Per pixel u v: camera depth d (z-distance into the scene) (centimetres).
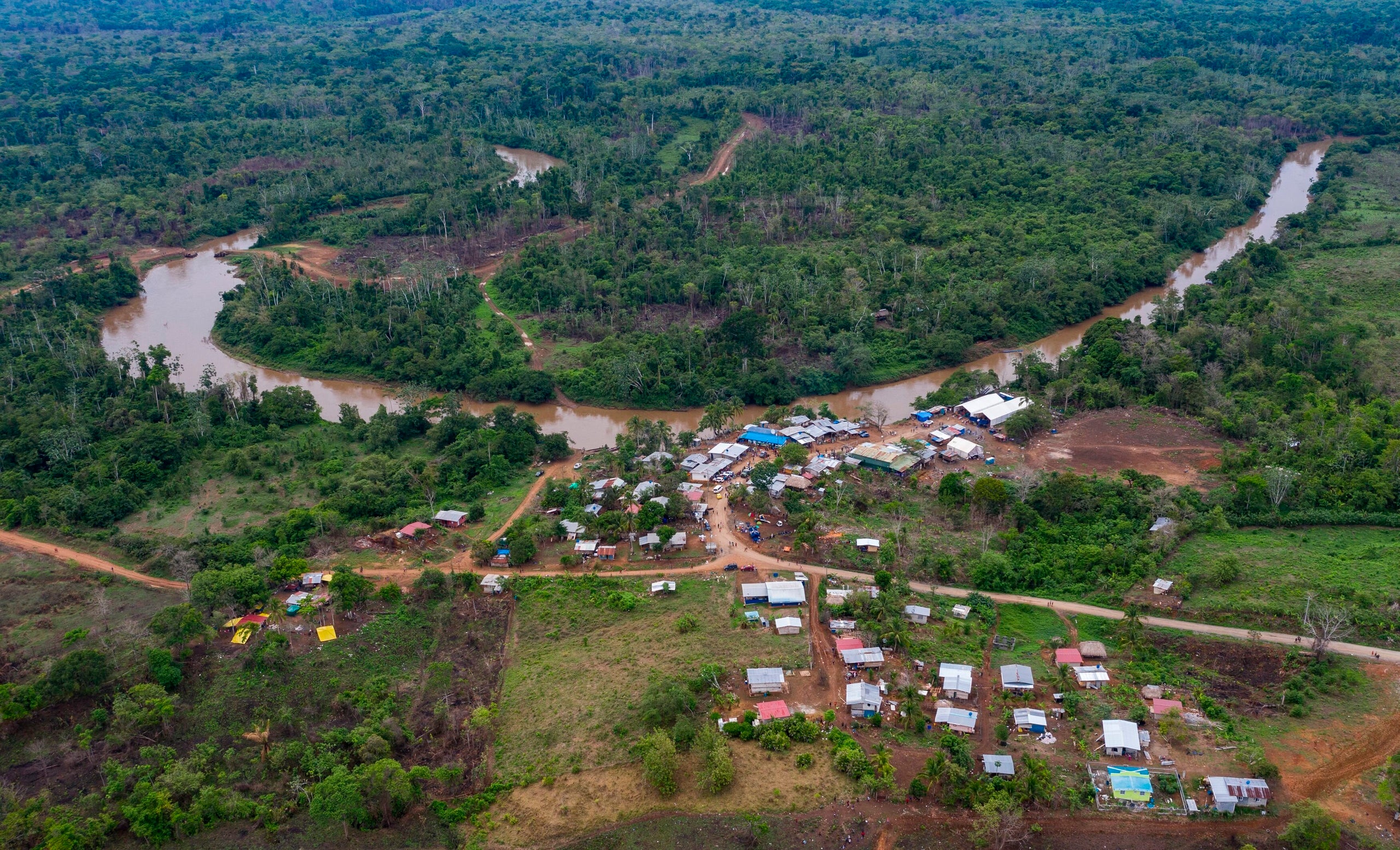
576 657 11662
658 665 11319
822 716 10400
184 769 9938
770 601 12300
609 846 9181
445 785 9981
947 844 8981
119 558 14075
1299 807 8788
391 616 12438
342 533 14688
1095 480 15088
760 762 9894
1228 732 9850
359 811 9406
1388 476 14450
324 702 11044
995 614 12062
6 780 9894
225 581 12538
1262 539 13575
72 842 9025
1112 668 11006
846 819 9244
